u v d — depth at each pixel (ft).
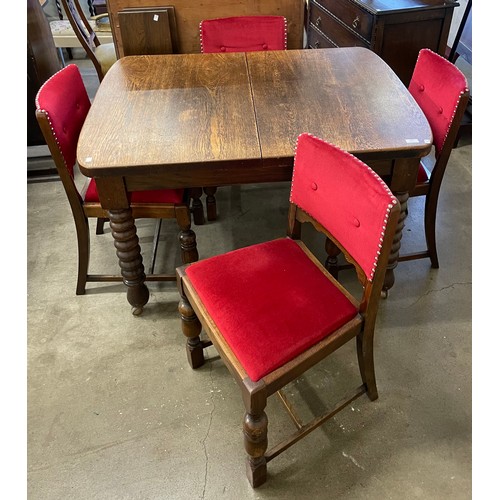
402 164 4.40
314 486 4.15
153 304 5.93
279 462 4.31
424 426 4.58
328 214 3.87
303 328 3.62
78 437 4.56
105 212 5.23
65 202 7.75
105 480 4.24
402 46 7.56
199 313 3.91
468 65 9.39
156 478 4.24
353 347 5.33
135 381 5.04
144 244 6.86
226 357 3.54
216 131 4.50
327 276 4.15
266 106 4.89
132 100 5.04
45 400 4.88
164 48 7.13
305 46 11.07
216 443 4.48
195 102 4.99
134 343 5.45
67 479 4.25
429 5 7.30
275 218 7.36
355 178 3.43
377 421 4.62
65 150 4.72
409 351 5.28
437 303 5.86
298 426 4.12
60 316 5.79
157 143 4.35
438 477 4.19
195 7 7.04
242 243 6.88
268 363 3.39
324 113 4.74
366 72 5.56
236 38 6.59
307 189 4.02
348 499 4.06
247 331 3.57
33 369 5.18
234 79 5.45
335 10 8.51
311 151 3.81
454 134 4.88
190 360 5.04
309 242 6.82
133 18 6.82
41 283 6.24
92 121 4.67
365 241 3.47
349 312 3.79
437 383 4.96
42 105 4.38
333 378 5.03
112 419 4.70
